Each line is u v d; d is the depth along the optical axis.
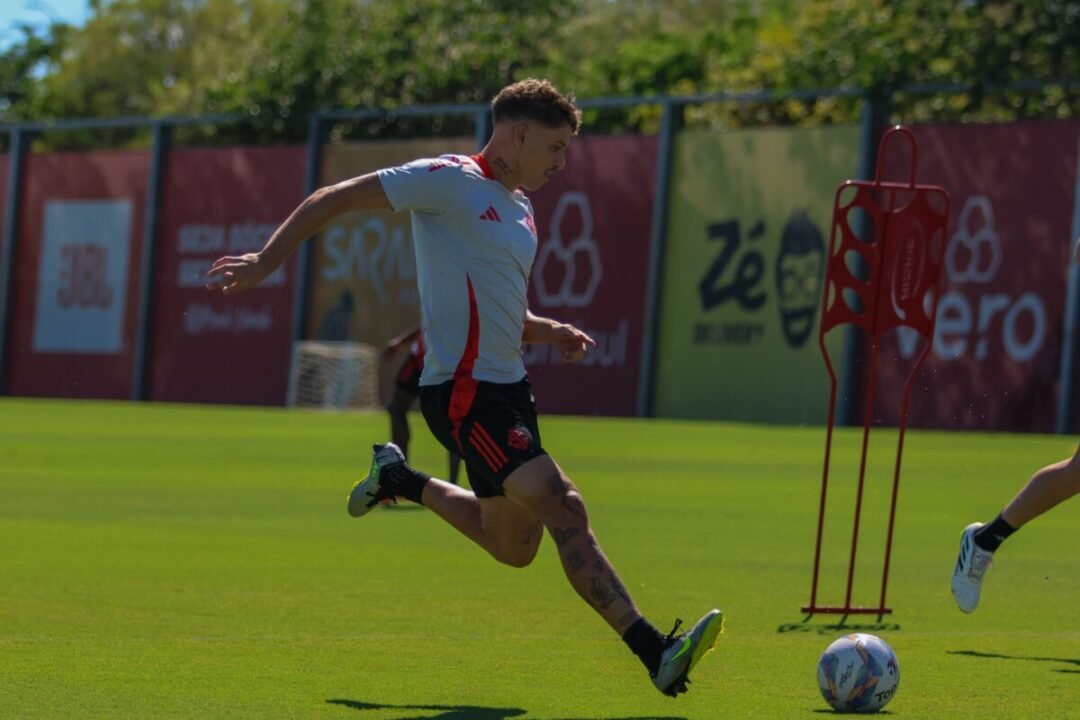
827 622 28.05
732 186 110.75
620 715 19.98
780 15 145.62
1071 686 22.25
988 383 99.38
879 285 28.52
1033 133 99.44
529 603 29.41
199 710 19.81
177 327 133.75
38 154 141.12
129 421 97.50
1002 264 99.62
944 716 20.17
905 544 40.78
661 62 138.75
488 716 19.81
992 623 28.25
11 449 71.44
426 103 143.00
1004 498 53.31
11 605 28.36
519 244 21.36
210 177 133.88
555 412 116.81
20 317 141.50
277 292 128.50
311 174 129.88
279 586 31.28
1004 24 110.69
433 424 21.31
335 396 123.62
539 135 21.30
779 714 20.12
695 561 36.50
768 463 67.56
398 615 27.88
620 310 114.75
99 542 38.31
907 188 28.62
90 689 21.03
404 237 122.69
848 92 107.69
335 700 20.58
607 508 48.44
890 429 102.25
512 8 154.00
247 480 56.78
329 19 145.62
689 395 111.44
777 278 108.12
